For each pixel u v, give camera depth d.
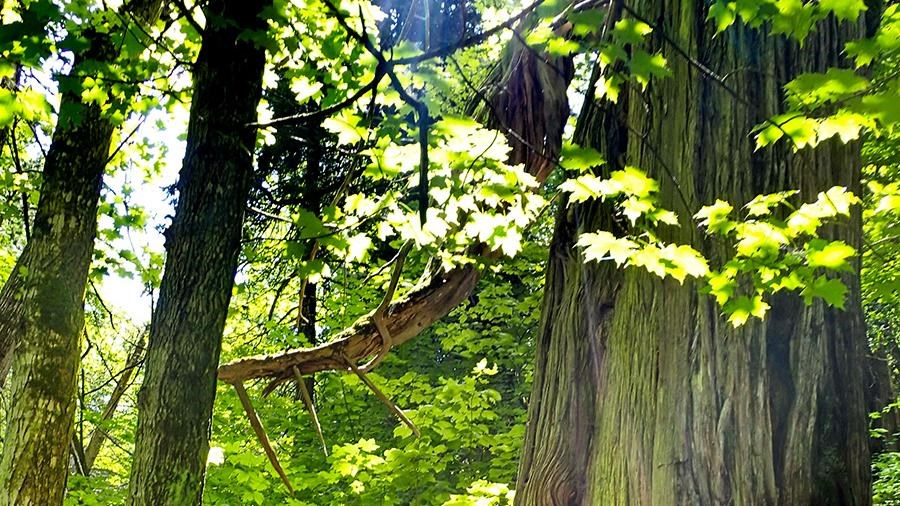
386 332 4.04
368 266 8.67
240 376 3.90
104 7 3.27
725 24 2.10
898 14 2.54
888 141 6.06
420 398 6.66
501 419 7.84
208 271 2.79
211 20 2.81
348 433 7.52
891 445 10.57
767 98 2.97
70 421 4.05
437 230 3.39
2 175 5.40
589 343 3.26
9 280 5.00
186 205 2.85
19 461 3.82
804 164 2.88
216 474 5.52
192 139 2.91
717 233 2.87
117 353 10.16
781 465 2.61
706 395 2.74
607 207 3.39
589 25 2.04
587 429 3.18
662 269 2.48
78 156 4.12
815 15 1.97
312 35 3.57
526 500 3.26
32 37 2.29
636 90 3.32
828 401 2.64
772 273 2.39
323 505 6.23
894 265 6.07
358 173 5.85
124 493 6.11
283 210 8.72
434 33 4.27
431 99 3.04
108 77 2.90
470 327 8.81
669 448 2.76
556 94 4.30
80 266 4.14
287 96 7.52
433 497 5.97
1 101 2.65
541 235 8.66
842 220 2.90
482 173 2.89
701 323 2.83
